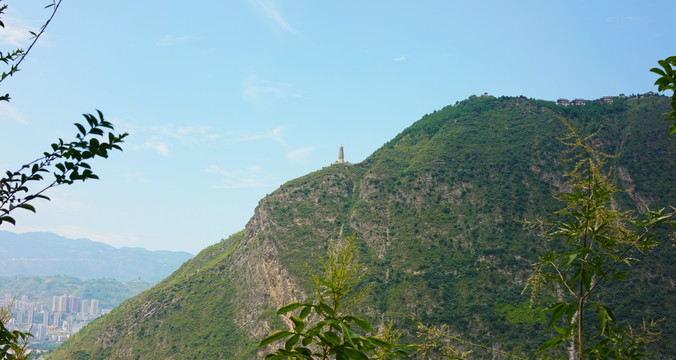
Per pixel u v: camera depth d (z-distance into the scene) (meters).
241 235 157.62
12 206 7.54
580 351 7.01
